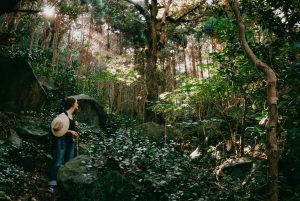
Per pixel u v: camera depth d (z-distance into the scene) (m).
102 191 4.86
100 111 10.50
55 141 5.77
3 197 4.43
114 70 13.02
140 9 14.68
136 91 13.54
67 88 11.49
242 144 5.84
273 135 3.49
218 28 5.82
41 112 8.70
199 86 6.65
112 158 5.33
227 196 4.59
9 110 7.97
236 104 6.52
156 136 9.08
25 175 5.62
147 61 13.77
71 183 4.95
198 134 8.18
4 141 6.26
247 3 5.25
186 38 16.53
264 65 3.68
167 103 9.30
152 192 4.91
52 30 12.53
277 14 4.93
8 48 8.69
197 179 5.21
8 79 8.05
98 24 15.97
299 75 4.17
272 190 3.46
